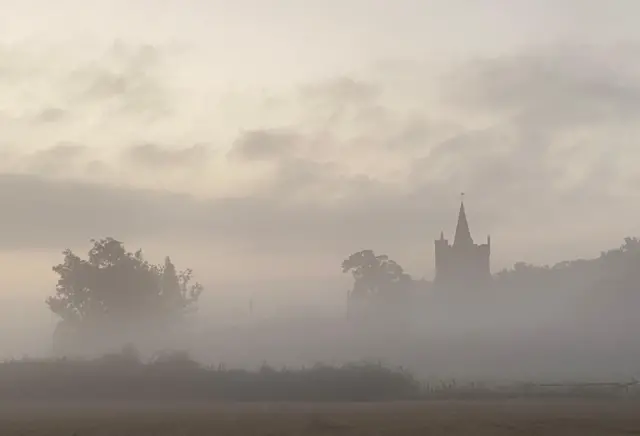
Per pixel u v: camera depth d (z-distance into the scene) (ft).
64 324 332.60
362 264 472.03
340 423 107.96
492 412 124.26
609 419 111.55
